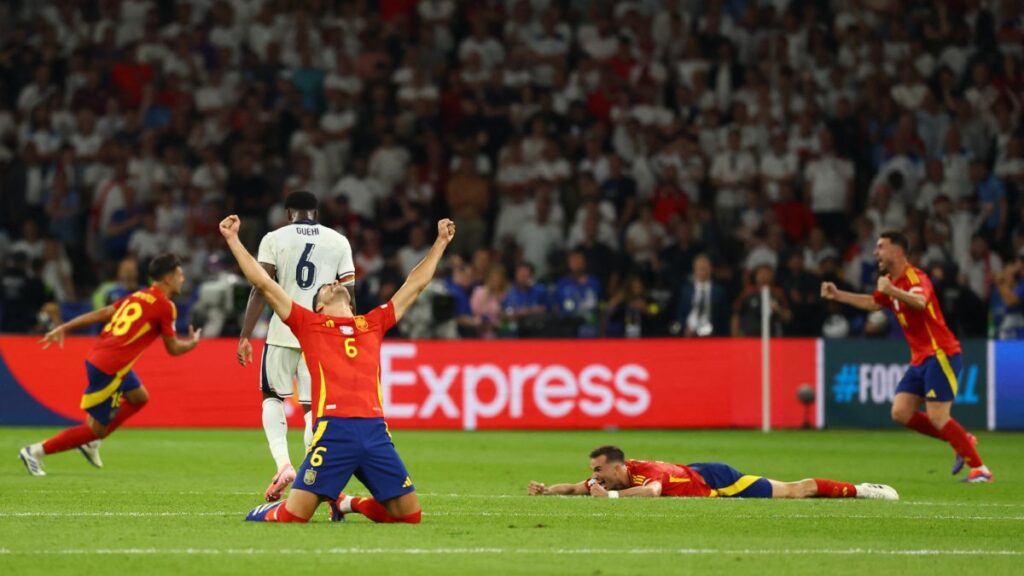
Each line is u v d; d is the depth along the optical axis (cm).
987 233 8556
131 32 10281
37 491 3975
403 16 10106
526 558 2703
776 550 2880
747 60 9912
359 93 9675
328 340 3077
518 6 10031
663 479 3894
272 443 3750
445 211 9188
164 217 8888
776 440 6619
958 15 9831
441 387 7138
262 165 9244
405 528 3086
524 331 7588
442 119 9569
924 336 4669
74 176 9281
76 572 2494
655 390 7244
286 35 10138
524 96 9544
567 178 9069
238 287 6894
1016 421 7325
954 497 4203
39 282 7781
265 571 2508
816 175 8888
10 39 10419
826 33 9844
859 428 7344
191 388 7081
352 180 9038
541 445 6216
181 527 3081
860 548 2936
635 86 9550
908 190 8875
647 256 8575
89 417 4547
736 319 7700
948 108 9344
